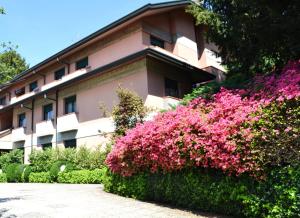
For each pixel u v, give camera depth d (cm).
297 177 607
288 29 996
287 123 641
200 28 2417
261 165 655
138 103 1372
